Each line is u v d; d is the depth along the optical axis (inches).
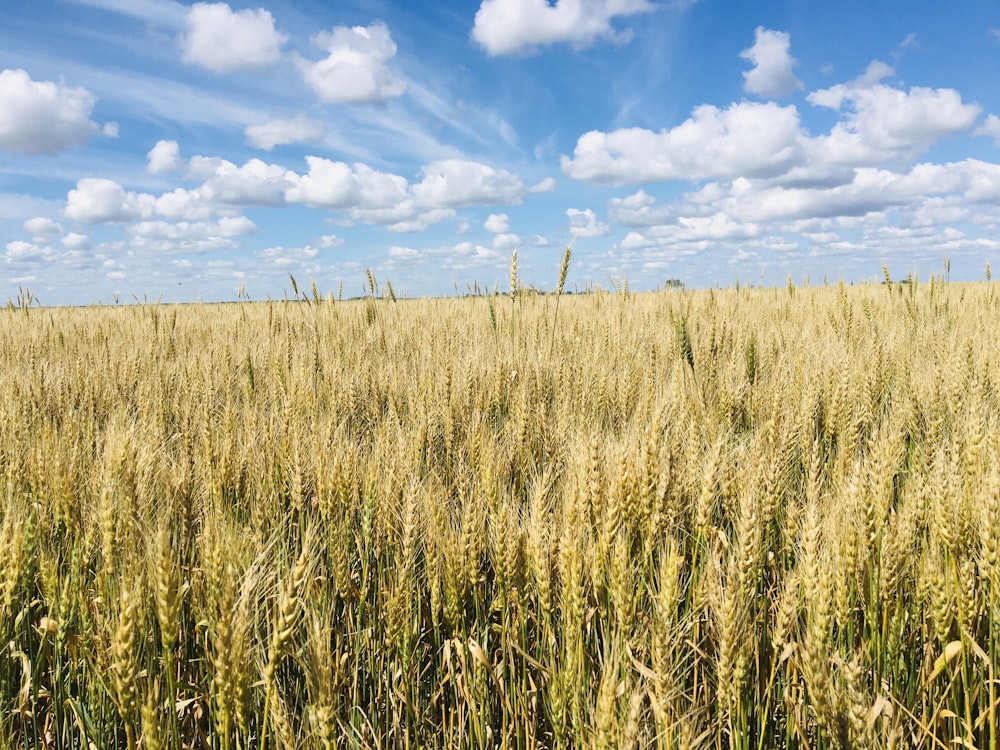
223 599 89.6
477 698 123.2
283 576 121.6
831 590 107.4
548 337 379.2
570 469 137.2
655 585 124.5
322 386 268.7
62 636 116.4
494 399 252.5
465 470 169.6
